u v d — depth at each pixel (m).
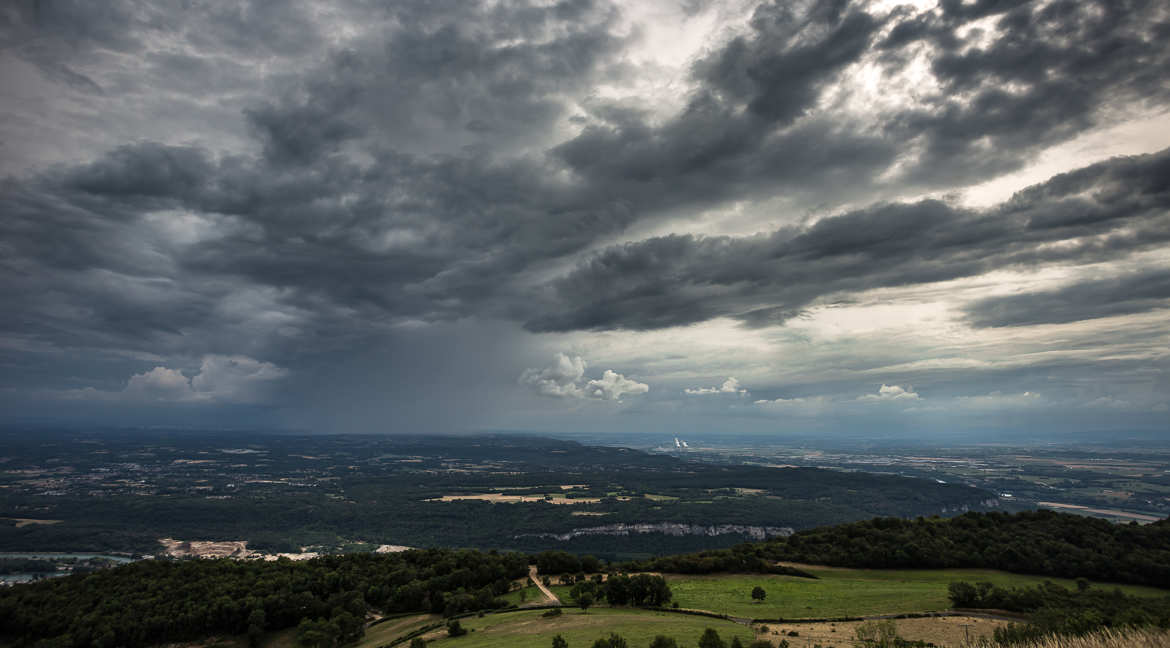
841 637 90.81
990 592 109.88
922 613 103.75
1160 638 49.88
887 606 109.50
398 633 117.62
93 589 130.50
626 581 122.62
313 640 115.12
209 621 119.88
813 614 106.12
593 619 108.81
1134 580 126.88
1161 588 124.38
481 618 119.12
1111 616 80.00
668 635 91.75
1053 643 62.91
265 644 119.62
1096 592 110.50
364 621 127.06
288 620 125.06
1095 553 135.50
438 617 124.75
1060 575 134.00
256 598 125.81
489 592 131.62
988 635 87.44
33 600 124.06
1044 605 99.50
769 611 109.81
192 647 116.38
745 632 94.31
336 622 119.25
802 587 129.75
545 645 89.12
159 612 119.69
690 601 121.06
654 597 119.75
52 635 115.50
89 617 117.12
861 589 126.19
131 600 124.25
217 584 132.12
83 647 111.94
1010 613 102.81
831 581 136.00
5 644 115.12
